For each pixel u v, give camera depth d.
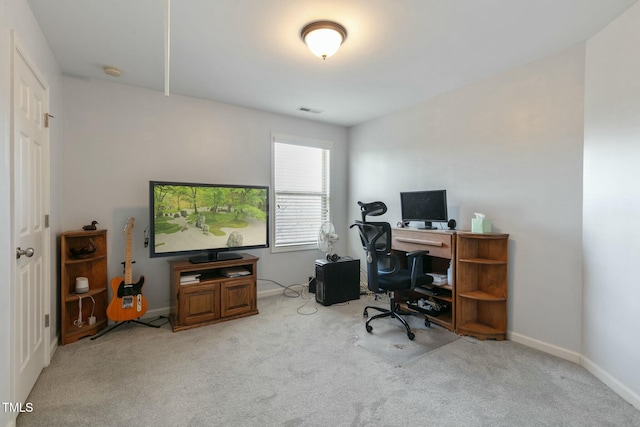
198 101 3.53
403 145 3.86
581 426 1.66
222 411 1.76
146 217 3.23
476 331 2.75
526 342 2.62
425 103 3.56
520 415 1.74
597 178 2.14
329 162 4.60
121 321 2.93
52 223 2.44
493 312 2.84
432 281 2.98
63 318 2.55
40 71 2.11
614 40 2.00
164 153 3.33
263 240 3.60
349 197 4.72
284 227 4.23
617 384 1.95
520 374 2.16
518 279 2.69
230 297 3.19
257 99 3.56
